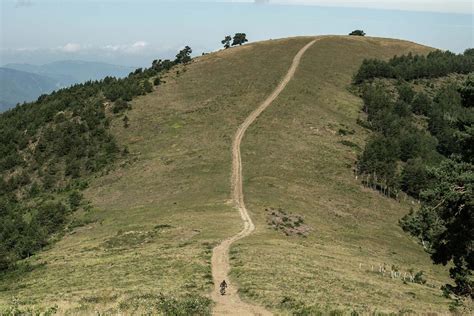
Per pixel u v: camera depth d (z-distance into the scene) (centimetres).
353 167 10356
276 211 7131
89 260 5028
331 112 13550
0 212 10369
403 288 4184
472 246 2994
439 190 2797
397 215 8769
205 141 11131
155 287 3306
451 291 3428
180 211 7138
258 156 10000
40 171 11762
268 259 4388
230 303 2973
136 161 10806
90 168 11262
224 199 7588
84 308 2419
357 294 3491
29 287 4175
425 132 13862
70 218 8431
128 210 7944
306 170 9619
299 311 2692
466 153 3055
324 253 5288
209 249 4809
